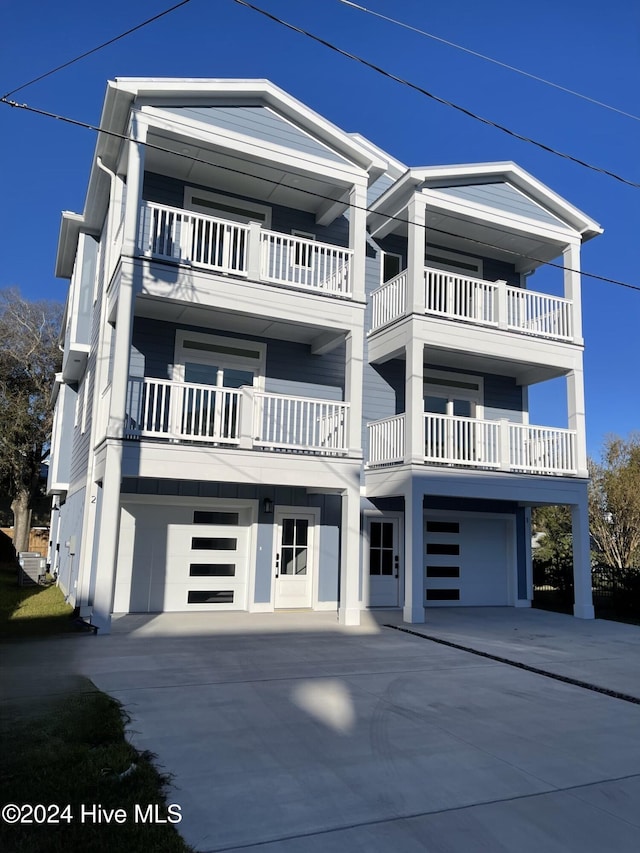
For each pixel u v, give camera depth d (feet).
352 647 30.48
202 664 25.64
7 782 13.51
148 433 33.45
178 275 35.29
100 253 47.19
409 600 39.27
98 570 31.76
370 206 47.03
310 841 11.82
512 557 51.24
